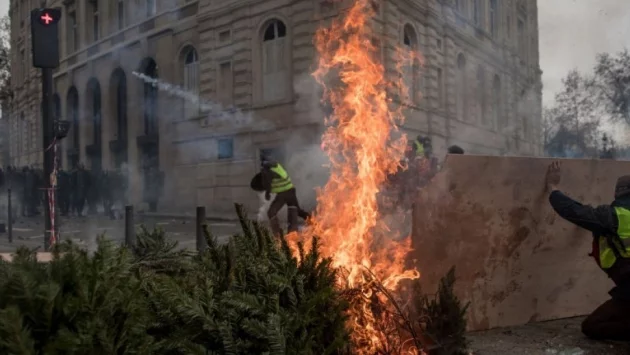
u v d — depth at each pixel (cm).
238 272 257
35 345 175
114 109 2394
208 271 269
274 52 1648
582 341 368
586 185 438
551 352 344
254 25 1678
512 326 401
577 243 434
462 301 380
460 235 379
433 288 365
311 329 245
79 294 185
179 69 1966
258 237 283
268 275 243
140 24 2148
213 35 1806
